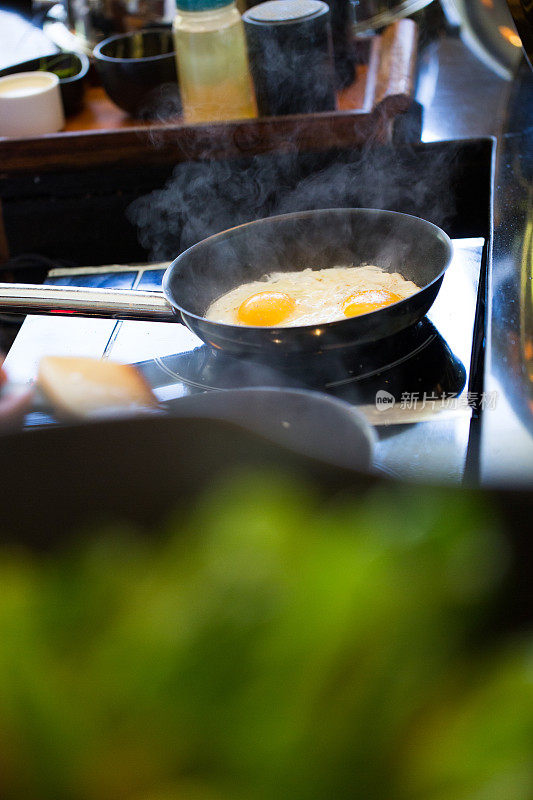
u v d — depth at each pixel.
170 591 0.21
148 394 0.73
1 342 1.72
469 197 1.90
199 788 0.21
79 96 2.21
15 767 0.21
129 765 0.21
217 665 0.20
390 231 1.43
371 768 0.21
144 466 0.38
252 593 0.20
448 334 1.25
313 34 1.85
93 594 0.21
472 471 0.76
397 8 2.22
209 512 0.24
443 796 0.20
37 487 0.38
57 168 2.03
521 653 0.22
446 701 0.21
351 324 1.11
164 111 2.13
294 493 0.37
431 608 0.21
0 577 0.21
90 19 2.43
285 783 0.21
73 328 1.45
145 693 0.20
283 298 1.36
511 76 2.17
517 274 1.15
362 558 0.20
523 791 0.19
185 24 1.91
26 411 0.51
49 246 2.14
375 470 0.41
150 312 1.23
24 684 0.20
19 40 2.99
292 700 0.20
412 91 1.92
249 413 0.47
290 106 1.92
